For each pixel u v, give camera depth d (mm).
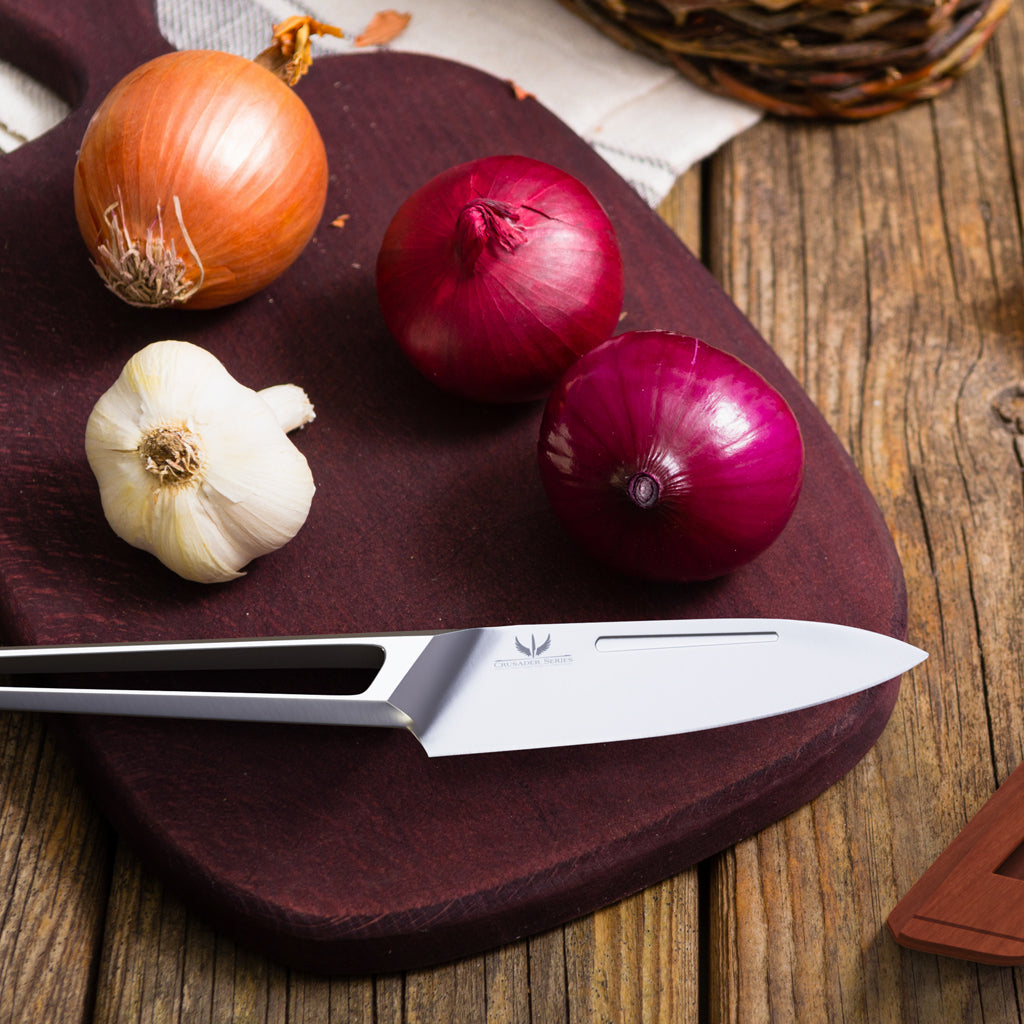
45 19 787
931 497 769
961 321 805
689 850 690
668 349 681
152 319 744
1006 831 659
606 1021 682
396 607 708
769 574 715
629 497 665
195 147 695
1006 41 872
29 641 696
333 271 758
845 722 694
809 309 809
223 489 682
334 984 679
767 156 841
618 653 679
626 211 780
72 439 726
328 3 843
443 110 793
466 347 700
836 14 802
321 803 680
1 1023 679
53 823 701
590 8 845
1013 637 742
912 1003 686
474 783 683
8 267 747
